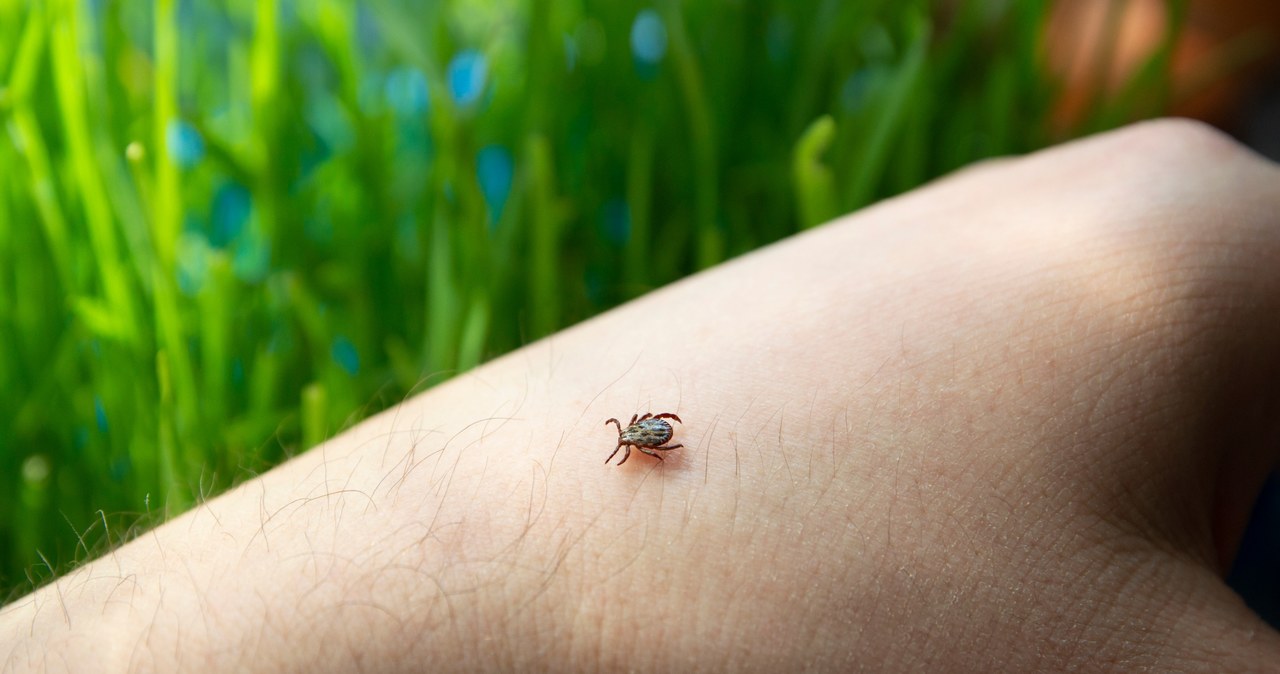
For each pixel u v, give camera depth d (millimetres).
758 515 93
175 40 147
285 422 141
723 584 89
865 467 96
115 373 135
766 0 182
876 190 179
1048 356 102
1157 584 91
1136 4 224
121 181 137
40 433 138
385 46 165
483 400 106
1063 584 90
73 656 86
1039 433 97
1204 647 87
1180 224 111
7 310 138
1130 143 127
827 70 186
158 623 87
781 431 99
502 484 96
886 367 103
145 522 126
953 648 87
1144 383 100
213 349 138
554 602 89
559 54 162
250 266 155
